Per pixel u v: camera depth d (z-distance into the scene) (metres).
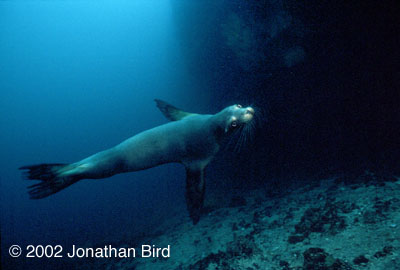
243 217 8.98
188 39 17.97
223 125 2.99
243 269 5.55
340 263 4.27
